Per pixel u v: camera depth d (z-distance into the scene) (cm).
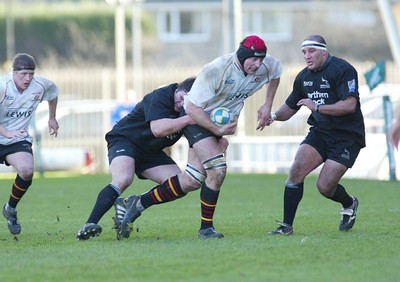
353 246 2650
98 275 2267
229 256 2497
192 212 4019
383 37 16525
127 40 16912
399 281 2150
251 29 17188
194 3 17525
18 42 16950
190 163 2888
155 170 3022
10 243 2923
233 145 7550
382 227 3191
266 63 2894
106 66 16700
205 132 2844
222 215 3822
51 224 3578
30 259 2517
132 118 2989
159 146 2983
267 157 7569
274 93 3005
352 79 2895
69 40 16975
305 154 2975
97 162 8569
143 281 2194
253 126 8581
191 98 2792
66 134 8638
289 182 2983
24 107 3173
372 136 6662
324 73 2936
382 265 2348
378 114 6969
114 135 3027
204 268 2333
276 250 2586
